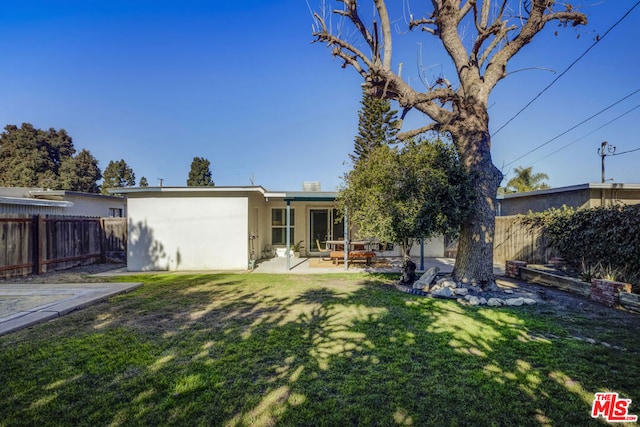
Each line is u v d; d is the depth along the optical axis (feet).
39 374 10.44
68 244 36.19
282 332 14.25
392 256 46.88
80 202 53.36
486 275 22.11
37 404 8.73
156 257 35.63
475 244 22.26
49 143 111.96
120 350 12.35
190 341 13.25
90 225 39.73
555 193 44.91
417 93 22.00
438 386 9.53
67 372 10.57
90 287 23.68
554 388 9.41
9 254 29.48
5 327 14.38
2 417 8.13
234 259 35.96
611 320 15.88
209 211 36.04
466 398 8.89
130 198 35.73
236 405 8.64
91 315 17.17
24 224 31.01
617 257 23.56
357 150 88.74
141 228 35.65
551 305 18.85
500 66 22.31
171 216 35.86
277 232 49.21
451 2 22.61
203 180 139.23
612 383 9.70
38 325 15.43
